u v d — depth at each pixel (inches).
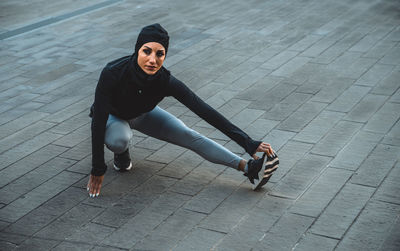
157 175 189.9
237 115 238.8
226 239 152.2
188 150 208.7
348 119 230.8
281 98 256.2
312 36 353.1
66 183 185.5
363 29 366.0
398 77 278.4
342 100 251.3
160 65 159.3
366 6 427.2
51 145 214.5
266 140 214.1
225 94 263.0
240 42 343.9
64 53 332.2
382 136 213.8
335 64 300.5
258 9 425.7
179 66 303.0
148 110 172.2
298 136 216.7
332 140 211.9
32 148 212.1
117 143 172.9
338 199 170.9
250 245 149.0
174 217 163.9
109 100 162.7
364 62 302.5
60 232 157.8
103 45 345.4
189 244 150.3
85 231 157.9
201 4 445.7
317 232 154.0
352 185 178.9
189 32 367.6
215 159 178.2
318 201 170.2
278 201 171.2
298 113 238.8
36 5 455.5
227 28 374.9
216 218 162.9
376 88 264.5
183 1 458.0
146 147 211.0
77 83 283.9
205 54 322.7
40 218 165.0
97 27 385.1
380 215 161.5
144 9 433.7
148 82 160.4
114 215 165.8
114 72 160.4
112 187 182.2
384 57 310.0
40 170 194.5
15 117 243.0
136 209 168.9
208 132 225.3
